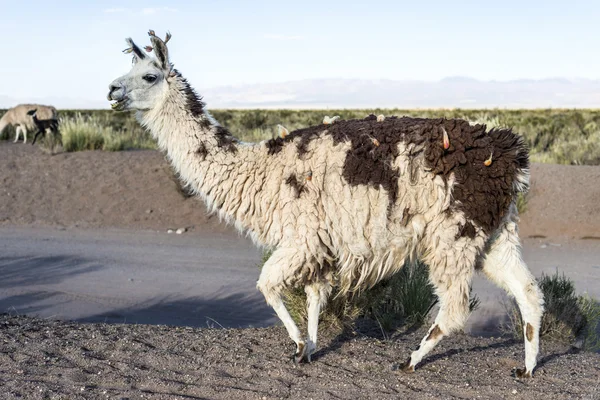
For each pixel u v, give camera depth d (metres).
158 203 17.00
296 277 6.14
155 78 6.71
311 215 6.00
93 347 6.77
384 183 5.82
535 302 5.94
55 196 17.58
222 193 6.56
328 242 6.05
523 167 5.87
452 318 5.89
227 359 6.42
